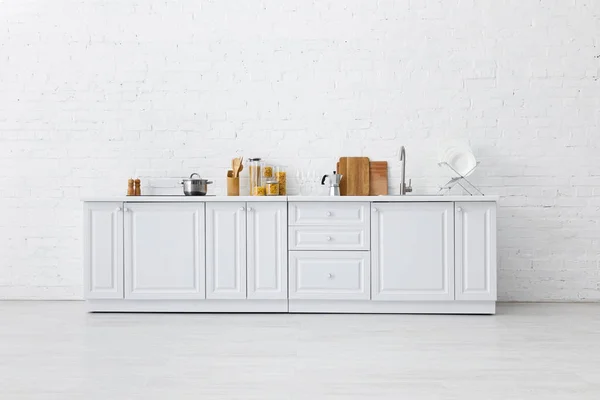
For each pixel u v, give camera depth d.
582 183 4.94
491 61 4.97
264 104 5.05
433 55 4.99
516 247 4.95
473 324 4.00
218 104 5.05
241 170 5.00
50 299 5.05
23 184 5.06
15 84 5.07
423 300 4.37
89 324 4.03
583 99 4.93
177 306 4.47
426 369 2.91
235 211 4.44
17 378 2.79
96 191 5.07
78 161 5.06
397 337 3.61
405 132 5.00
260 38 5.04
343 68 5.02
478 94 4.98
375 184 4.99
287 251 4.43
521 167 4.96
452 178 4.95
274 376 2.80
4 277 5.06
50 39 5.07
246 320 4.16
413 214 4.37
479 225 4.33
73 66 5.06
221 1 5.05
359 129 5.02
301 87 5.04
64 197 5.06
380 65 5.02
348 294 4.40
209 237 4.44
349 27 5.02
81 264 5.06
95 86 5.06
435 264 4.36
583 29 4.93
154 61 5.06
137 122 5.07
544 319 4.16
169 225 4.45
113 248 4.45
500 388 2.61
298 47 5.04
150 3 5.05
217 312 4.47
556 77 4.95
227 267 4.44
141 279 4.45
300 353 3.23
